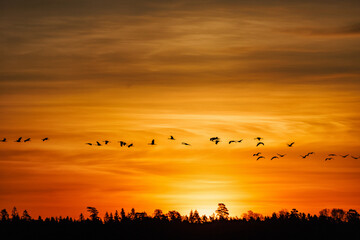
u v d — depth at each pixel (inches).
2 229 6402.6
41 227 6501.0
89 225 6633.9
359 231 6205.7
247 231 6422.2
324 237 6156.5
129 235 6368.1
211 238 6210.6
